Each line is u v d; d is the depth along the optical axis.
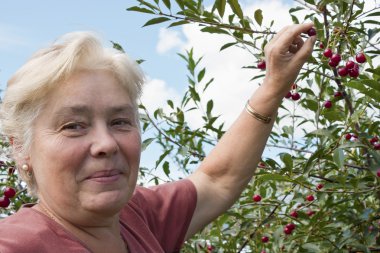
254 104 1.93
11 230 1.35
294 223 3.44
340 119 2.63
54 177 1.41
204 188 1.96
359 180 2.77
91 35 1.45
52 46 1.45
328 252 3.12
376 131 2.86
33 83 1.40
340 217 3.06
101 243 1.51
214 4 2.62
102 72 1.46
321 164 3.06
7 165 2.94
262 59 2.84
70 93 1.41
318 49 2.86
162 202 1.87
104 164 1.41
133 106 1.54
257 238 3.51
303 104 3.42
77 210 1.43
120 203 1.44
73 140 1.40
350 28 2.71
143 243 1.64
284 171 2.75
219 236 3.38
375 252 3.12
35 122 1.43
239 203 3.33
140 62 2.92
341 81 2.80
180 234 1.86
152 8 2.68
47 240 1.36
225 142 1.99
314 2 2.73
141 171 3.83
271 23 2.68
